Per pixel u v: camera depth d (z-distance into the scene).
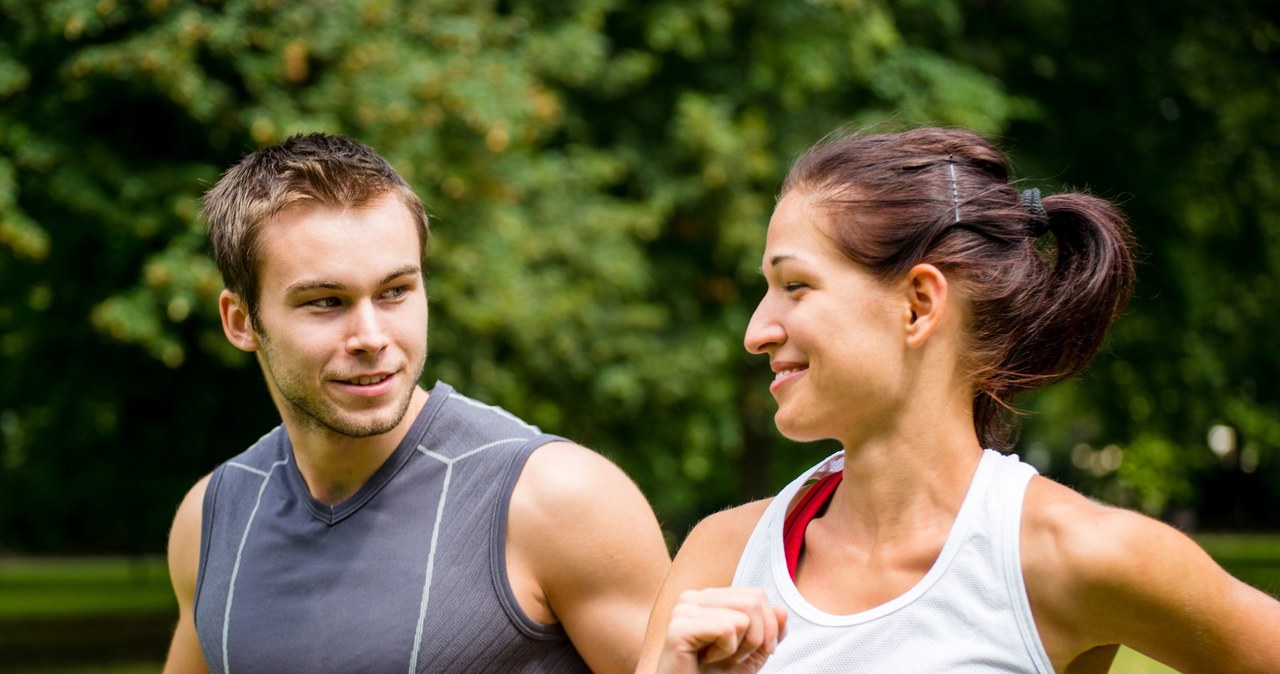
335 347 4.42
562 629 4.70
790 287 3.44
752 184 23.58
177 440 21.52
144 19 17.12
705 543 3.76
